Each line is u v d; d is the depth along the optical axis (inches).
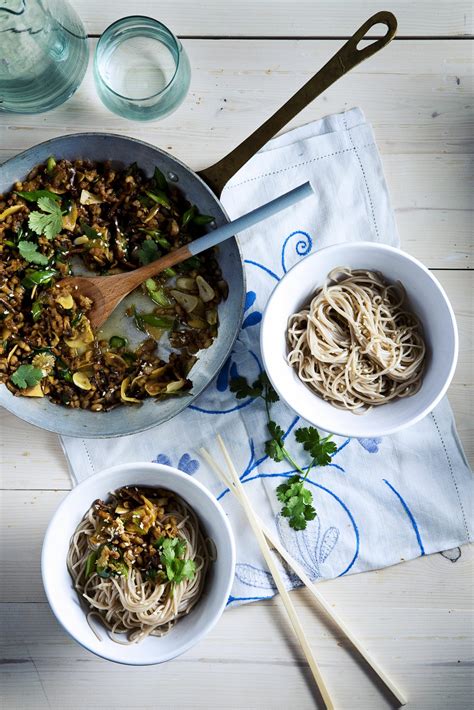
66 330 33.9
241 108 35.2
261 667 34.8
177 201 34.1
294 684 34.8
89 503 32.5
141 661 30.3
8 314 33.8
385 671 34.8
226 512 34.7
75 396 34.1
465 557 35.0
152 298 34.5
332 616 34.3
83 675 34.9
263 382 34.7
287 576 34.7
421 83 35.4
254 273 35.0
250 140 32.3
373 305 32.9
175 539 32.4
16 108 34.5
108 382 34.2
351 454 34.9
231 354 34.8
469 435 35.2
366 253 31.9
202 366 34.6
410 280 32.4
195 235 34.3
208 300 34.3
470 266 35.2
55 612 30.4
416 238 35.3
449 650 34.9
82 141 33.0
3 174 33.3
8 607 35.0
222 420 34.8
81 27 34.4
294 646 34.8
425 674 34.8
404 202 35.3
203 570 33.2
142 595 32.3
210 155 35.2
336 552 34.8
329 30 35.2
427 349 32.9
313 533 34.7
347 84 35.2
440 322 31.9
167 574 31.8
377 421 32.1
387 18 31.3
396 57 35.3
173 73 35.2
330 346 32.9
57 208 33.6
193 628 31.6
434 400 31.4
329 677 34.8
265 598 34.6
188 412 34.8
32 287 33.8
